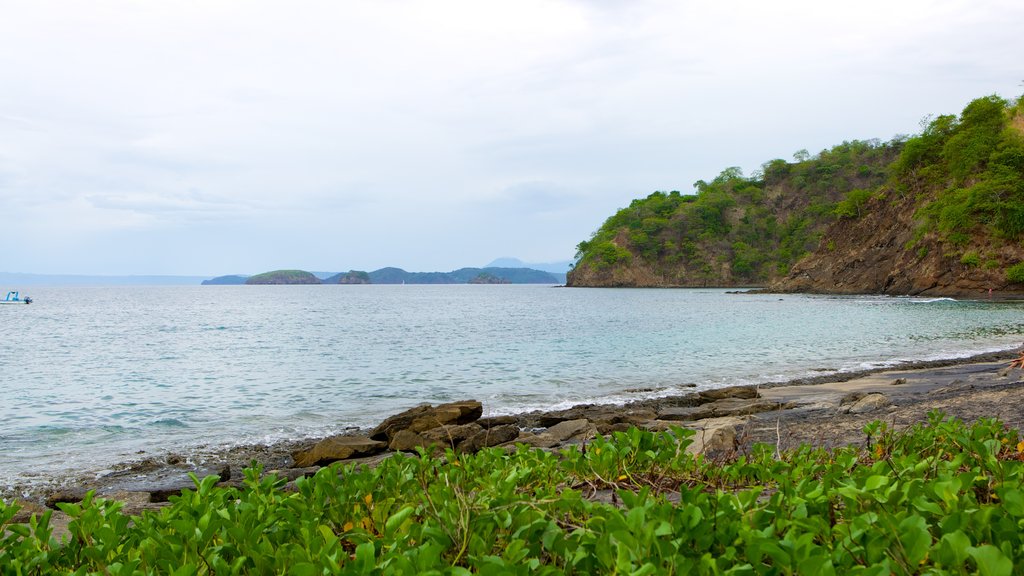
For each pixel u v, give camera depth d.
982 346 29.75
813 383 19.80
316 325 51.44
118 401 19.16
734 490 4.50
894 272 89.88
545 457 4.75
